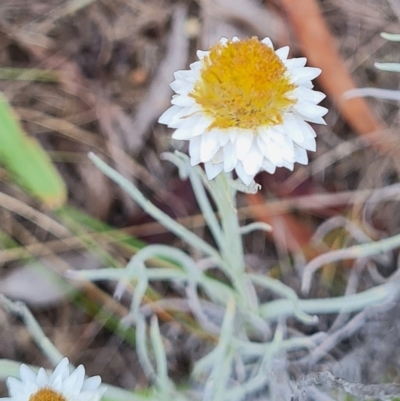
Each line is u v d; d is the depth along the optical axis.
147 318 0.24
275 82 0.19
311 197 0.25
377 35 0.27
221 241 0.22
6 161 0.23
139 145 0.26
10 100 0.26
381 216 0.25
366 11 0.27
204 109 0.18
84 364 0.24
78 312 0.24
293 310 0.22
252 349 0.22
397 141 0.25
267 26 0.26
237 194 0.25
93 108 0.26
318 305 0.22
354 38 0.27
